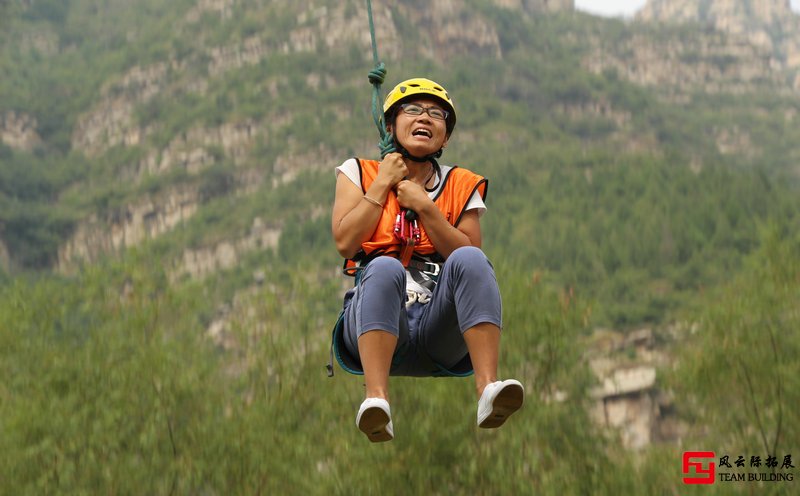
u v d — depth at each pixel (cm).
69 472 1514
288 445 1636
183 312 1816
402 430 1623
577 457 1650
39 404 1605
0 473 1499
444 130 381
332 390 1758
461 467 1588
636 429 8538
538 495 1559
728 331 1631
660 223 15175
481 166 19688
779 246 1684
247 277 15938
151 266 1855
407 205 360
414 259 365
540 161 19962
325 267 15850
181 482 1581
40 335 1755
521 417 1656
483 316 329
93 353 1717
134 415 1659
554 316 1748
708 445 1636
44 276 1888
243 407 1706
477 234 377
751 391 1588
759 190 16188
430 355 358
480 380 325
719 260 14025
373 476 1578
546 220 16412
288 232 17562
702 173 17150
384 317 330
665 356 9956
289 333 1792
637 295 13175
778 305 1617
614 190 17325
